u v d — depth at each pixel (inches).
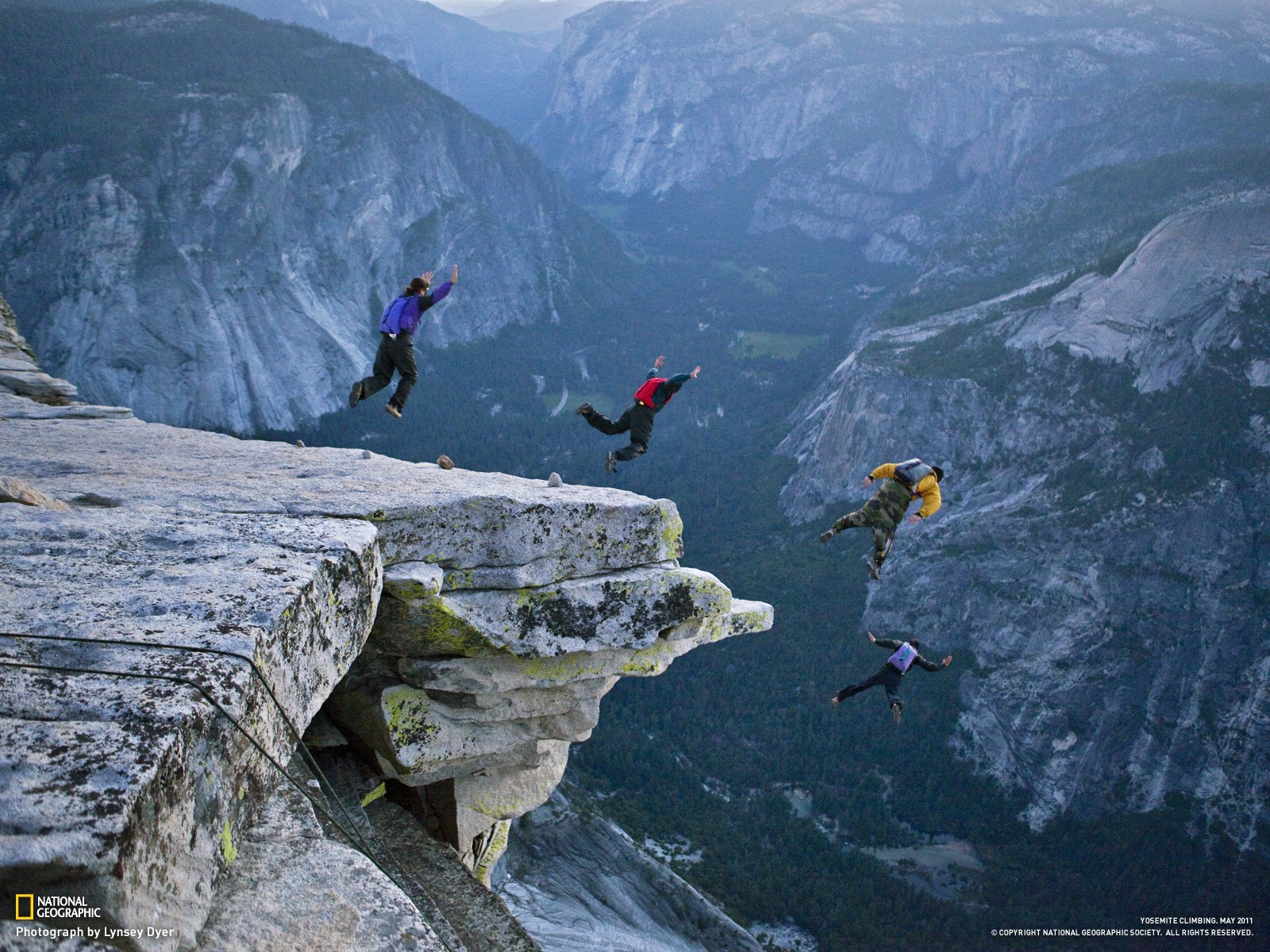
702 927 2908.5
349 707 426.0
